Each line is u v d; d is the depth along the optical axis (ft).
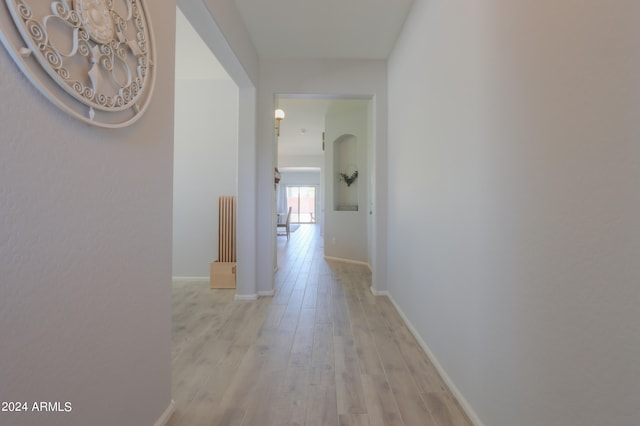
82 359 3.08
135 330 3.93
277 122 15.42
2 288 2.34
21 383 2.49
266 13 8.75
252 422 4.86
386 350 7.29
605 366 2.59
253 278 11.17
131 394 3.86
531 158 3.49
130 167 3.80
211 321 9.09
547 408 3.25
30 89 2.53
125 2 3.53
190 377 6.11
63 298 2.86
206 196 13.89
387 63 11.45
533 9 3.42
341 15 8.82
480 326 4.67
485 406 4.52
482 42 4.56
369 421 4.89
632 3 2.33
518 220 3.74
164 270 4.61
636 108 2.30
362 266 17.44
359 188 18.47
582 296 2.81
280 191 48.57
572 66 2.88
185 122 13.97
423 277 7.39
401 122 9.53
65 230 2.87
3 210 2.34
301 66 11.43
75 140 2.97
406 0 8.11
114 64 3.34
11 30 2.35
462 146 5.26
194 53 11.55
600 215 2.62
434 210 6.63
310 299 11.25
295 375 6.19
